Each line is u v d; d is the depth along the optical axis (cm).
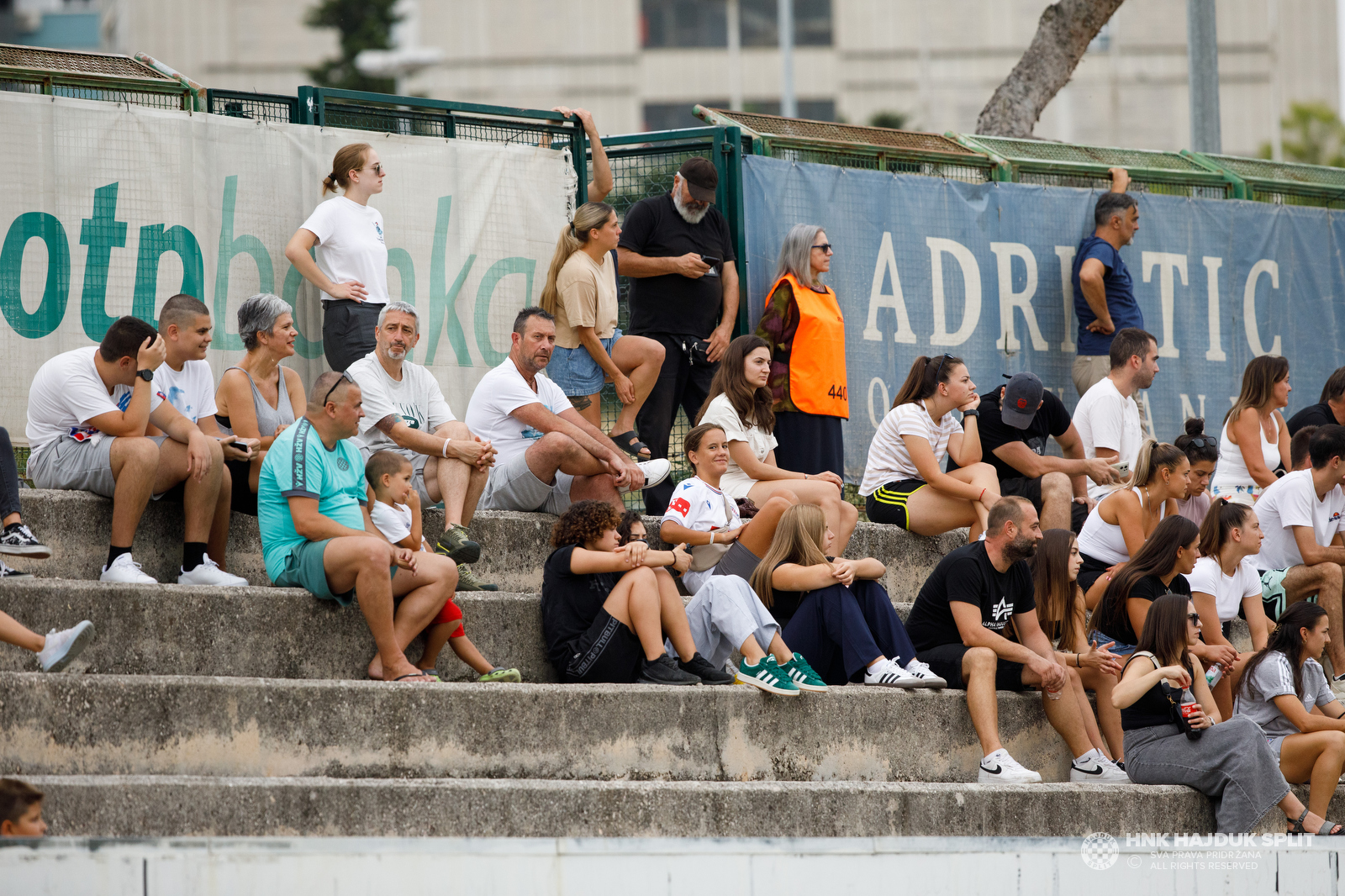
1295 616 2605
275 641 2180
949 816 2194
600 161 3225
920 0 19888
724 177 3306
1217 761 2359
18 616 2022
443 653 2336
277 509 2259
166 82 2880
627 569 2345
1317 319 4053
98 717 1875
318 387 2267
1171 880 2086
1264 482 3272
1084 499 3086
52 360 2352
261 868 1652
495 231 3131
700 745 2228
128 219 2791
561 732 2131
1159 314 3803
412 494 2380
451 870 1717
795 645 2447
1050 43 4581
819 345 3077
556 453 2631
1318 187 4153
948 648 2511
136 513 2236
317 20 16225
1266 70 19475
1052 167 3744
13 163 2705
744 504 2777
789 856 1856
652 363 3025
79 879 1592
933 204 3525
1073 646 2661
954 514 2977
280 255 2925
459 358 3072
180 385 2458
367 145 2898
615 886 1777
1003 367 3578
